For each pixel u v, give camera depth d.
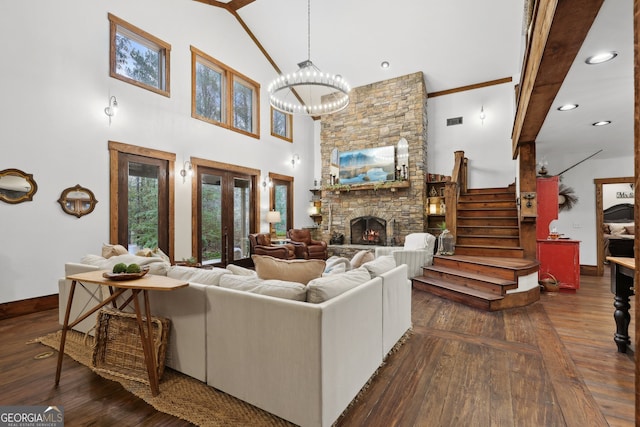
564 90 2.78
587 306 3.99
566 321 3.44
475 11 5.75
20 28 3.61
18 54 3.59
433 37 6.39
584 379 2.22
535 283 4.28
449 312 3.80
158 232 5.16
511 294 3.97
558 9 1.67
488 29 6.00
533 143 4.61
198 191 5.93
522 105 3.60
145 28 4.95
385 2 5.92
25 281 3.65
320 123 9.09
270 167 7.76
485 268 4.48
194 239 5.75
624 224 8.20
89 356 2.52
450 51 6.59
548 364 2.44
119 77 4.57
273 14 6.54
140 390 2.04
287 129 8.56
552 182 5.20
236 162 6.73
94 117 4.28
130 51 4.85
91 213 4.24
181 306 2.21
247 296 1.89
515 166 6.68
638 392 0.97
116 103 4.51
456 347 2.78
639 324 0.97
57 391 2.04
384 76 7.53
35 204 3.72
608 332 3.10
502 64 6.64
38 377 2.21
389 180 7.48
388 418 1.80
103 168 4.38
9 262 3.53
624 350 2.62
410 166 7.30
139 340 2.24
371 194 7.81
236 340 1.93
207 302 2.07
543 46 2.05
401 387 2.13
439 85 7.48
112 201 4.46
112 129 4.48
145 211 4.98
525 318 3.56
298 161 8.81
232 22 6.62
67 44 4.01
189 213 5.68
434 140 7.71
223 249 6.49
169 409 1.85
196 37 5.84
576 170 6.12
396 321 2.79
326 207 8.52
